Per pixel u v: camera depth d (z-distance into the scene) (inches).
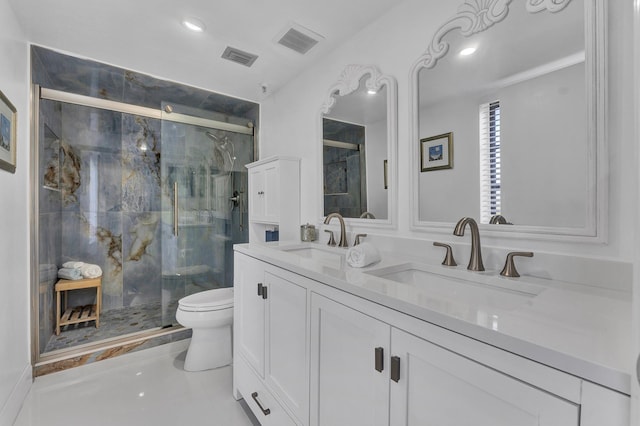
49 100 86.4
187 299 80.0
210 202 107.3
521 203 43.1
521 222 43.1
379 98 64.7
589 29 36.4
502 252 44.3
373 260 48.1
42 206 80.7
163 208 99.3
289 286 46.8
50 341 86.1
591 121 36.1
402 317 28.2
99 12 62.6
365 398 32.7
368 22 66.9
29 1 58.9
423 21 56.2
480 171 48.1
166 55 79.8
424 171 56.1
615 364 16.3
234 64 84.8
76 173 108.3
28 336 69.6
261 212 96.3
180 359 84.5
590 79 36.2
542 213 40.9
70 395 66.7
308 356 42.1
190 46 75.9
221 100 109.7
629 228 33.5
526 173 42.6
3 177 55.9
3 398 54.6
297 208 89.4
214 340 80.1
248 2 60.2
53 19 64.7
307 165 87.4
